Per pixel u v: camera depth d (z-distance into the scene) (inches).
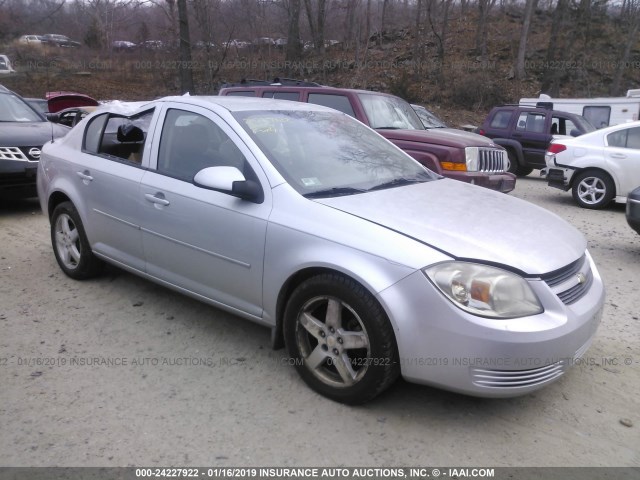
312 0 1099.9
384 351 116.3
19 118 334.0
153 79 1114.1
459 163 283.7
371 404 127.8
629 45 1007.0
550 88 975.6
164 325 166.7
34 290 192.4
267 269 133.4
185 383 135.4
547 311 114.2
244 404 127.1
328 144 159.6
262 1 898.7
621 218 353.1
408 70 1074.7
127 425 119.0
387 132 306.3
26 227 278.7
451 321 109.4
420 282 111.3
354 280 118.7
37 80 1098.1
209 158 150.6
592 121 602.9
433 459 110.3
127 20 1009.5
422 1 1175.0
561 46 1193.4
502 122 548.4
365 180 149.9
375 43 1235.2
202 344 155.3
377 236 118.3
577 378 141.9
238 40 920.3
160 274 163.8
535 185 504.1
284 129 155.9
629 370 146.4
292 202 131.6
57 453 109.9
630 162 362.3
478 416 124.6
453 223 125.9
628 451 114.2
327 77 1043.3
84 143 193.8
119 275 207.0
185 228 150.0
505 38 1248.8
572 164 386.9
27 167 292.5
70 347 152.7
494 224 128.9
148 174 162.4
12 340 156.2
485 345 108.3
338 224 123.6
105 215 177.3
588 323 121.6
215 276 146.6
